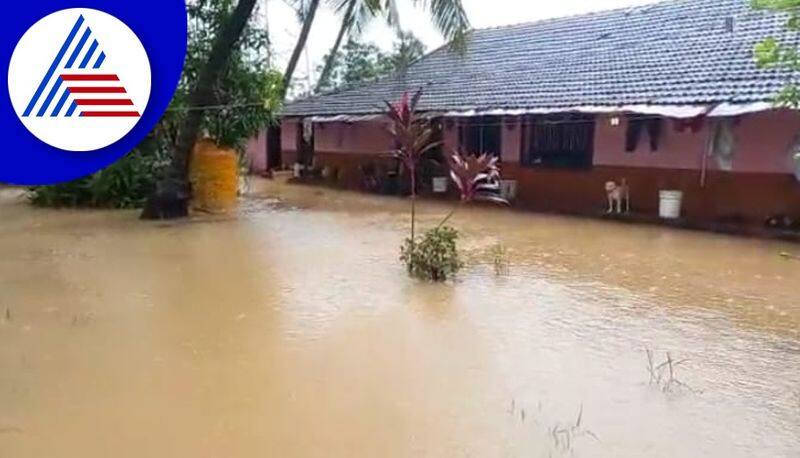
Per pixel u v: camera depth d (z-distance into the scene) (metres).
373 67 24.47
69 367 4.63
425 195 16.14
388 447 3.54
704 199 11.74
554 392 4.27
